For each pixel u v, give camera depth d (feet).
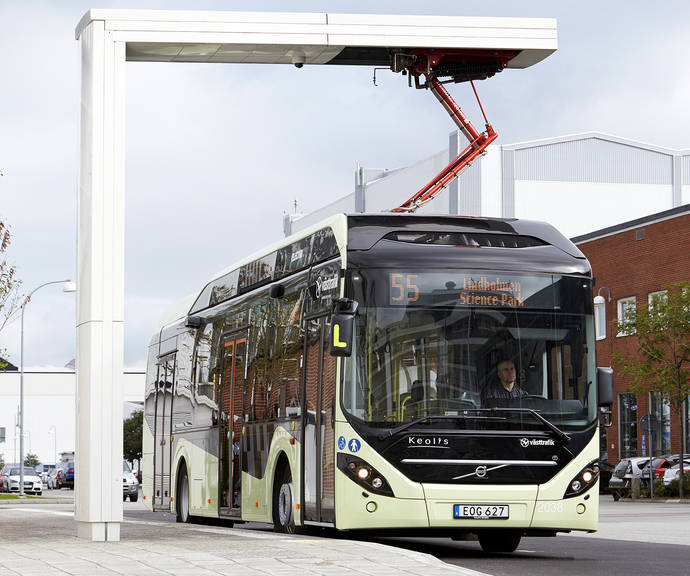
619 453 181.06
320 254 52.49
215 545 44.70
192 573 35.12
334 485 48.39
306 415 52.31
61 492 254.47
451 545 58.34
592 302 50.19
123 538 50.72
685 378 143.54
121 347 49.67
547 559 48.78
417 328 48.55
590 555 51.47
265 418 58.59
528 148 249.14
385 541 57.72
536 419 48.44
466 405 48.08
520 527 48.08
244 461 61.87
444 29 53.06
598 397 49.62
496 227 51.39
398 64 56.18
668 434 169.68
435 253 49.37
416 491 47.32
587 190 252.42
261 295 61.05
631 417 178.19
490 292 49.19
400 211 62.34
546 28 53.93
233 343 65.41
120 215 50.01
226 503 64.90
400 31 52.60
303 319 53.67
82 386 50.31
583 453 48.78
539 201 249.34
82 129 51.29
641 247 175.22
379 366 48.14
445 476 47.65
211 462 68.03
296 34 51.62
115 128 50.24
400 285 48.78
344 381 48.29
